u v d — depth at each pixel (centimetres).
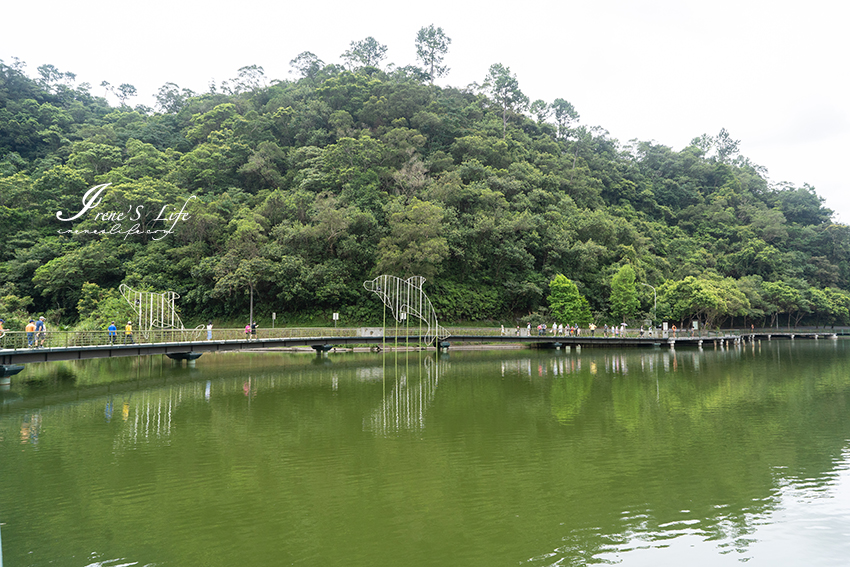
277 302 6644
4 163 7756
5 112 8750
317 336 4750
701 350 5941
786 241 12056
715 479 1380
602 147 13738
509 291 7131
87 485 1319
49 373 3547
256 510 1166
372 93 9788
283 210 6869
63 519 1115
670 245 10331
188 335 4175
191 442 1723
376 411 2236
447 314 6831
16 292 5928
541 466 1480
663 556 962
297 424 1988
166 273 6419
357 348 5778
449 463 1505
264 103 10350
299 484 1330
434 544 1003
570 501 1223
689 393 2730
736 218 12400
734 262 10288
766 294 9281
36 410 2252
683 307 7194
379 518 1125
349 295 6625
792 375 3497
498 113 11800
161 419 2073
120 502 1209
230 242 6291
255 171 7931
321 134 8631
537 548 989
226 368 3869
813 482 1359
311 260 6575
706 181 14062
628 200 11581
